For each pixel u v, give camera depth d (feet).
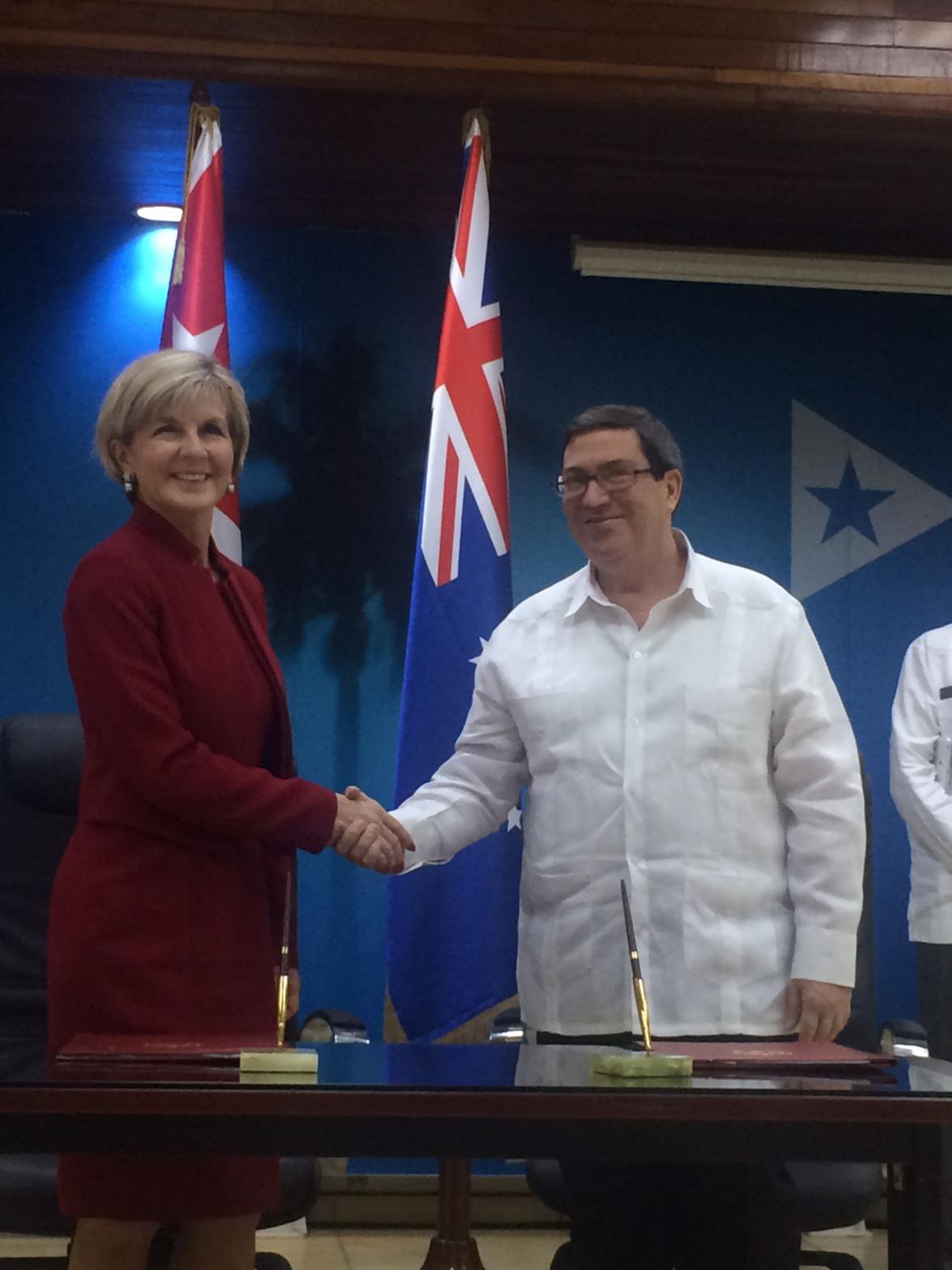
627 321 16.81
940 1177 4.84
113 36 12.67
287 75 12.78
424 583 11.69
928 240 16.55
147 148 14.53
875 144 14.03
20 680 15.96
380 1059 5.59
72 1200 6.29
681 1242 7.38
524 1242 14.65
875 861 16.60
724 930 7.46
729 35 13.00
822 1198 9.74
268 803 6.29
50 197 15.83
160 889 6.40
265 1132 4.74
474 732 8.37
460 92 12.92
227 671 6.68
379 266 16.62
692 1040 7.38
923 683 14.88
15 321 16.19
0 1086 4.58
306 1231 14.96
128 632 6.35
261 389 16.34
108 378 16.26
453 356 12.03
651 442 7.88
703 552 16.75
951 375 17.17
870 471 17.02
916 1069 5.47
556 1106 4.69
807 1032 7.32
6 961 10.65
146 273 16.40
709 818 7.55
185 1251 6.59
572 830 7.75
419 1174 15.31
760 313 16.99
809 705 7.63
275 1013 6.75
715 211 15.80
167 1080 4.73
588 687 7.84
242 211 16.05
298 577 16.21
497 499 11.94
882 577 16.97
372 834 6.62
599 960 7.59
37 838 10.78
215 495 6.82
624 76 12.92
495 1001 11.40
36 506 16.08
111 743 6.29
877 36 13.11
